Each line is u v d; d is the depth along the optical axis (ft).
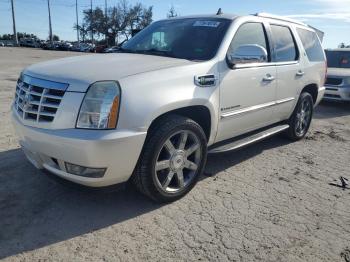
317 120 28.04
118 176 10.95
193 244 10.39
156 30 16.16
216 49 13.67
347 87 33.19
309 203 13.24
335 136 22.90
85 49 195.42
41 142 10.86
